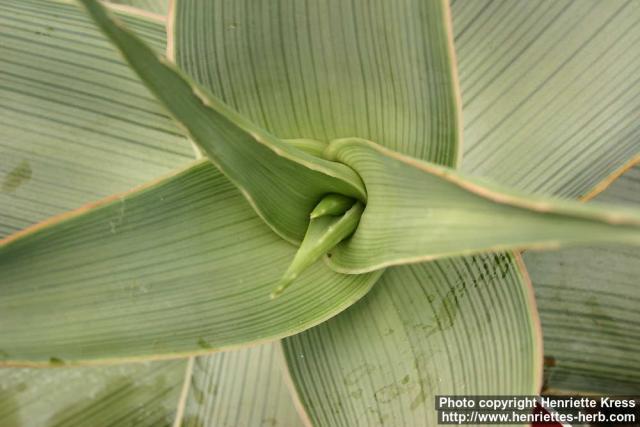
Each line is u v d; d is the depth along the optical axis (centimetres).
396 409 36
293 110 35
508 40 39
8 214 41
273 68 34
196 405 42
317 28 33
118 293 34
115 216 32
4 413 44
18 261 32
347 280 34
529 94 39
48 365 33
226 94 34
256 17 33
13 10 38
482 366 34
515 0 39
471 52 40
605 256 42
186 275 34
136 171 40
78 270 33
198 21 32
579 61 39
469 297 34
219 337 34
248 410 43
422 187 27
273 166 30
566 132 39
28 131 39
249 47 33
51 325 33
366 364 36
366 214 31
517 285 32
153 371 44
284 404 43
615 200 43
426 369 35
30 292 33
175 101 27
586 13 39
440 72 32
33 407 44
